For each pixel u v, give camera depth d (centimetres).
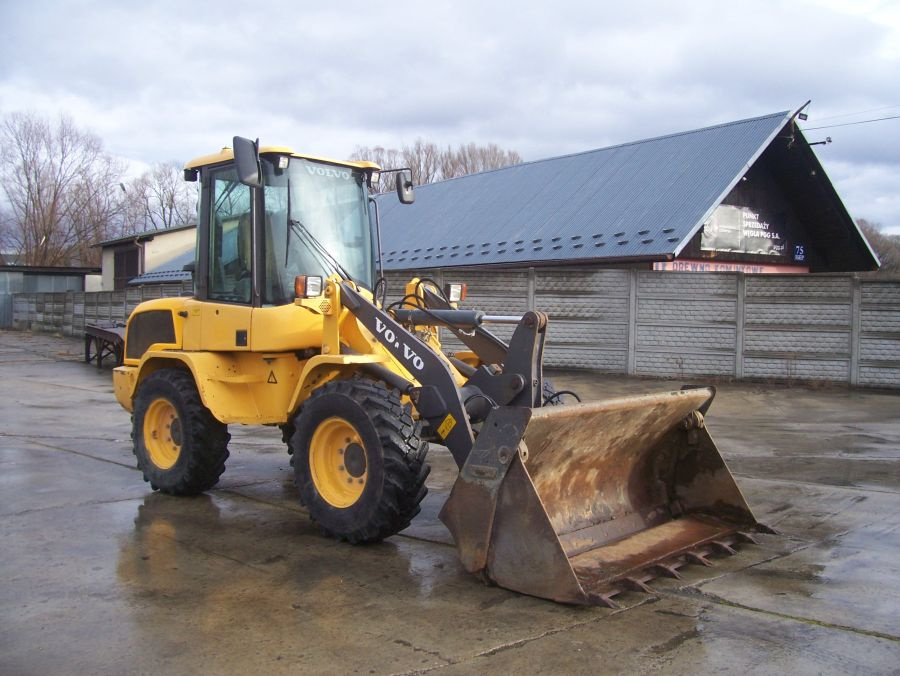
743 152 1745
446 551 530
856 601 444
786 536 568
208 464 656
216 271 656
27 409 1206
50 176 5003
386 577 480
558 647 383
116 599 444
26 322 3136
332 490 545
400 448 506
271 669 360
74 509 636
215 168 660
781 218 1950
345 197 662
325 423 540
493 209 2138
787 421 1098
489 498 452
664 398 519
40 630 402
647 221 1683
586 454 509
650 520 555
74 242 5131
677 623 412
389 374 548
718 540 528
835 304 1412
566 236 1795
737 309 1465
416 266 2041
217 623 412
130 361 740
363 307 555
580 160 2162
